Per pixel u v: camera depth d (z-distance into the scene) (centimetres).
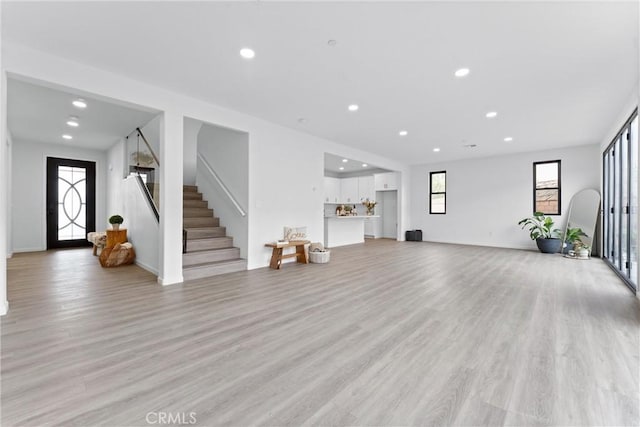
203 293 345
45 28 248
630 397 155
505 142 646
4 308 271
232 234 517
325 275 443
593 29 245
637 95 366
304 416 141
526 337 229
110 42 270
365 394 159
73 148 726
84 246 746
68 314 274
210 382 169
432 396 157
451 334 235
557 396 156
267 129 508
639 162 322
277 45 275
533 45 271
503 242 783
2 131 263
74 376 173
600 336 230
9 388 160
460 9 224
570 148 682
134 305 301
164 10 226
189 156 729
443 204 904
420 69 319
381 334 235
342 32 254
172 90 378
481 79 342
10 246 588
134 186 537
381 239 1019
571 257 609
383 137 611
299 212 570
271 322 259
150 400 152
